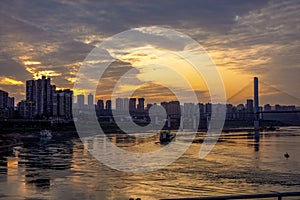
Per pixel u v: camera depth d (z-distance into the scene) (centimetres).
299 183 2984
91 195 2620
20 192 2775
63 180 3278
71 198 2534
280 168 3853
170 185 2958
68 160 4869
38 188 2920
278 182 3038
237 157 4934
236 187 2842
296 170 3700
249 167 3944
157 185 2966
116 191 2755
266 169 3781
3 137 8550
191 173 3547
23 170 3972
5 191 2817
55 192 2753
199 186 2895
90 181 3194
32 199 2531
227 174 3459
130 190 2775
